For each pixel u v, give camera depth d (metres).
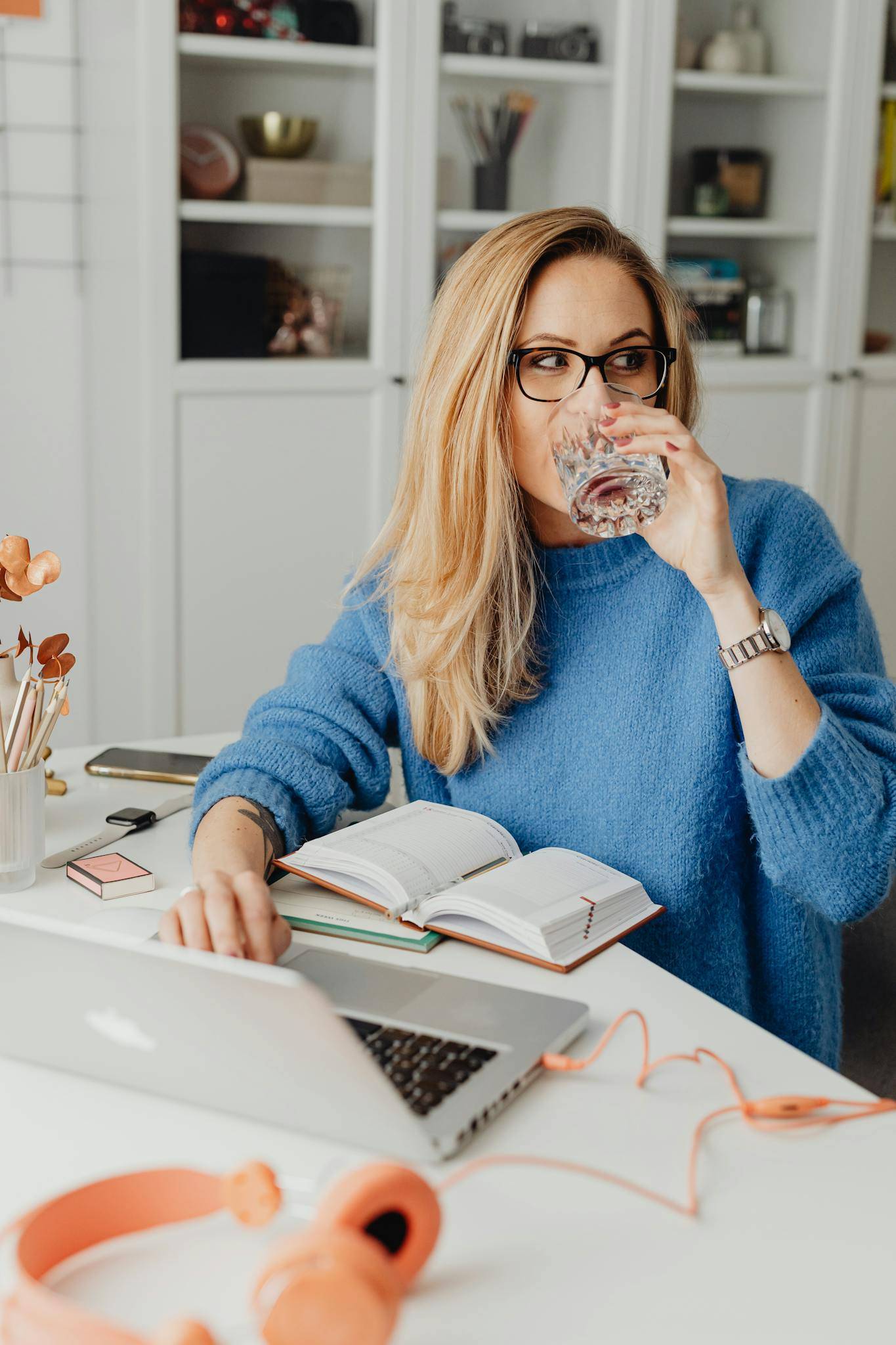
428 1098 0.74
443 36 3.00
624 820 1.17
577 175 3.18
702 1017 0.88
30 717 1.09
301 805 1.21
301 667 1.36
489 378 1.14
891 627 3.69
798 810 1.01
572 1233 0.65
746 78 3.24
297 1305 0.50
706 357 3.32
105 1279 0.61
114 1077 0.79
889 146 3.41
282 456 3.07
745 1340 0.57
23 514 3.06
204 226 2.92
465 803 1.27
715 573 1.02
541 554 1.23
